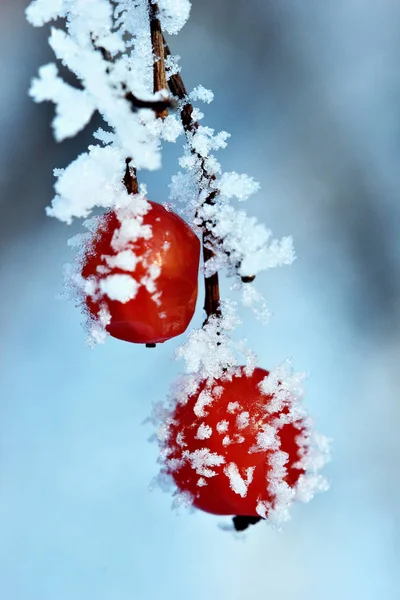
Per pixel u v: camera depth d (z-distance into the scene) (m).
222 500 0.10
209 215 0.10
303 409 0.10
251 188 0.10
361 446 0.17
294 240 0.18
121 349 0.18
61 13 0.10
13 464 0.17
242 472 0.10
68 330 0.18
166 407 0.11
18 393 0.17
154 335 0.10
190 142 0.10
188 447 0.10
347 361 0.17
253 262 0.10
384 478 0.17
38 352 0.18
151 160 0.10
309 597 0.16
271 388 0.10
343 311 0.18
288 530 0.16
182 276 0.10
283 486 0.10
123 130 0.10
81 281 0.10
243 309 0.17
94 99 0.10
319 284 0.18
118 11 0.10
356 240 0.18
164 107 0.10
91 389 0.18
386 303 0.18
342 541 0.16
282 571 0.16
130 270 0.10
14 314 0.18
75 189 0.10
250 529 0.16
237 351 0.11
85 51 0.10
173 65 0.10
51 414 0.17
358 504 0.17
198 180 0.10
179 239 0.10
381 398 0.17
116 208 0.10
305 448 0.11
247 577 0.16
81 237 0.10
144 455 0.17
